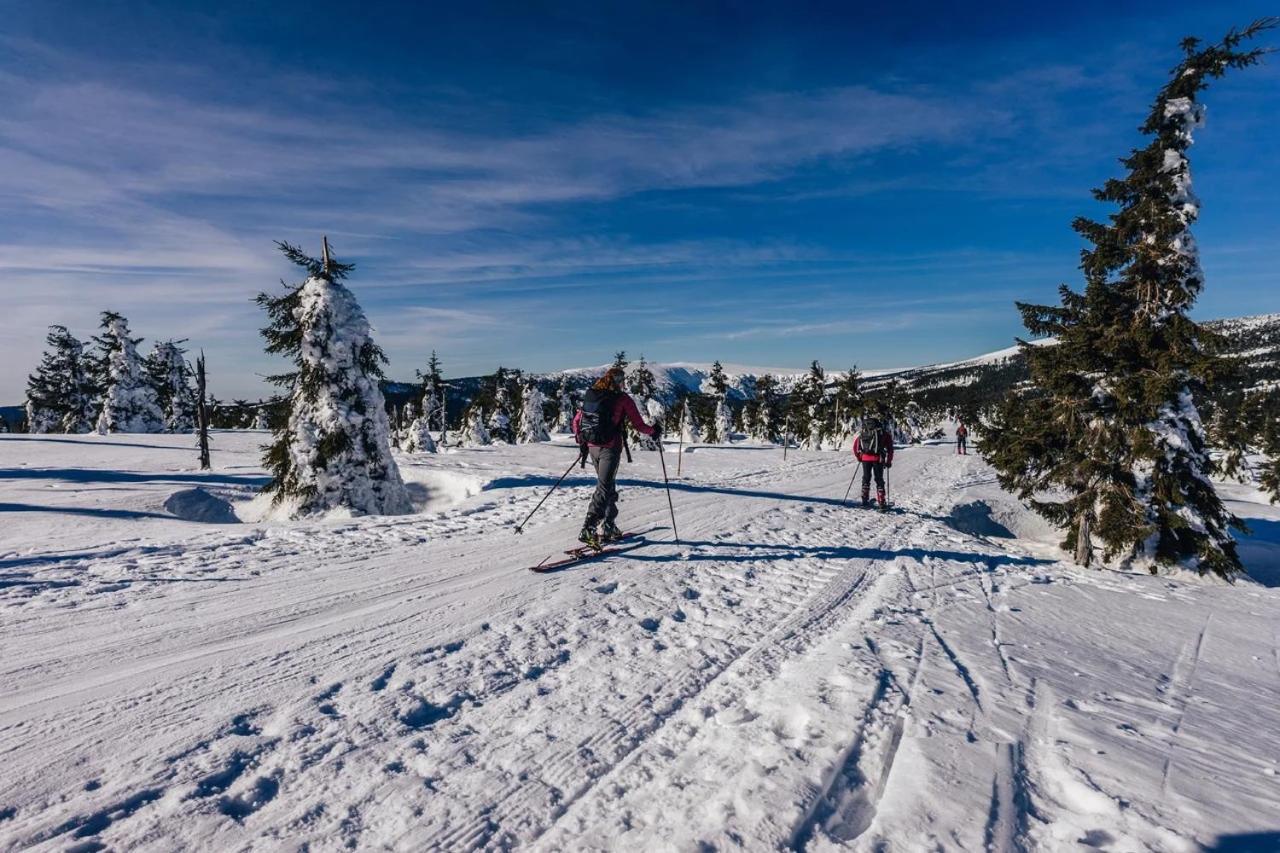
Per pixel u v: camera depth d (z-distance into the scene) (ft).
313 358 34.71
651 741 9.93
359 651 13.46
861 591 19.95
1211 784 8.64
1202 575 32.24
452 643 14.02
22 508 29.96
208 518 36.76
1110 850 7.02
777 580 20.74
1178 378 31.96
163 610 15.83
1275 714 12.12
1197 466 33.17
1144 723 10.94
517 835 7.60
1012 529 51.93
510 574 19.97
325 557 21.80
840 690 11.44
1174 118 31.91
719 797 8.10
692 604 17.65
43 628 14.34
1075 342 33.96
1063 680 12.87
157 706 10.73
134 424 114.93
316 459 34.19
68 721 10.12
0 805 7.80
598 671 12.75
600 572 20.48
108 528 25.99
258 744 9.53
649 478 48.83
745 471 61.98
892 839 7.16
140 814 7.76
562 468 55.52
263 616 15.58
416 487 47.16
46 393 134.00
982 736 9.84
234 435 102.78
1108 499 33.42
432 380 162.20
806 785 8.28
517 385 157.28
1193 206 31.76
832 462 79.10
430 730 10.17
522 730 10.24
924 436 219.61
